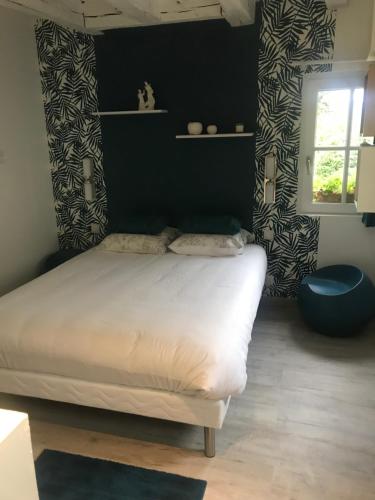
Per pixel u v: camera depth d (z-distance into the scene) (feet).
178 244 11.13
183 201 12.49
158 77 11.77
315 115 11.18
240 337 6.74
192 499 5.68
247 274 9.32
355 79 10.71
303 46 10.59
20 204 12.21
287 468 6.18
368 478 5.97
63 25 10.77
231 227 11.20
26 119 12.21
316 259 11.87
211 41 11.17
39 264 13.20
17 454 3.43
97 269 9.98
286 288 12.31
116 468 6.24
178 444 6.70
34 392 6.93
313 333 10.27
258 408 7.51
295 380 8.33
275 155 11.41
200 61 11.38
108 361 6.27
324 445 6.61
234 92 11.35
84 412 7.52
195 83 11.56
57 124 12.88
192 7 10.18
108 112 11.73
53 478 6.07
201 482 5.96
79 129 12.73
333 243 11.64
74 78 12.36
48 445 6.74
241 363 6.32
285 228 11.87
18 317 7.18
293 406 7.55
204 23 11.09
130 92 12.08
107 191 13.03
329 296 9.68
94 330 6.65
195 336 6.33
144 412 6.44
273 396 7.84
